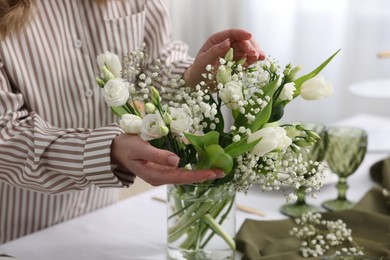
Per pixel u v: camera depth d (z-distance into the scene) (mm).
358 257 1266
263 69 1261
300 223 1496
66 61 1537
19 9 1379
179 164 1229
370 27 3818
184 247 1318
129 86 1253
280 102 1253
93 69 1578
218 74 1237
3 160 1342
